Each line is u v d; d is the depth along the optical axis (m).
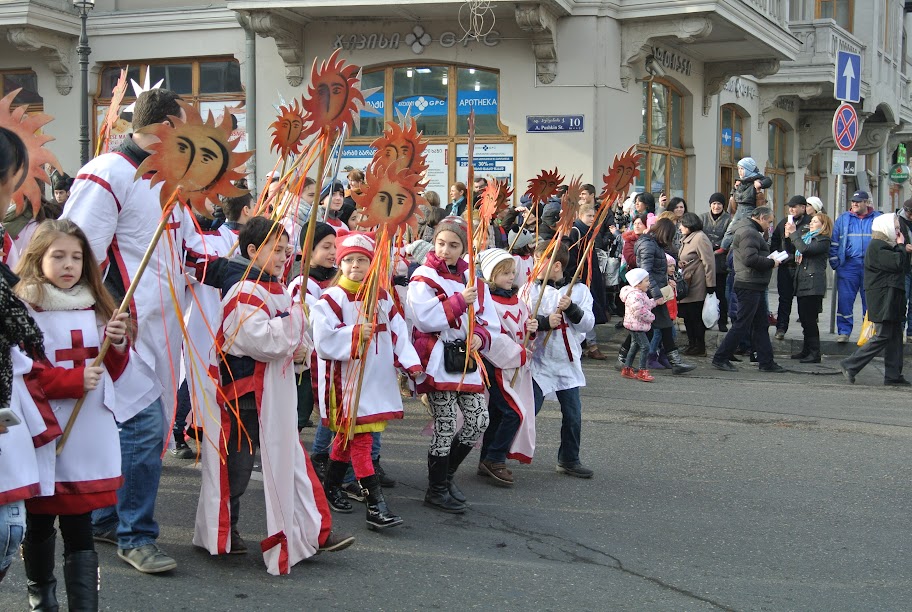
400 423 7.99
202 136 3.80
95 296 3.85
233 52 16.36
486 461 6.39
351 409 5.20
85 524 3.79
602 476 6.59
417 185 5.09
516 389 6.32
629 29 15.32
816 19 21.58
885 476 6.64
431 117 15.80
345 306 5.23
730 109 20.34
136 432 4.48
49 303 3.72
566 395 6.49
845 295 12.07
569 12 14.81
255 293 4.57
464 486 6.33
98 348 3.79
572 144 15.12
